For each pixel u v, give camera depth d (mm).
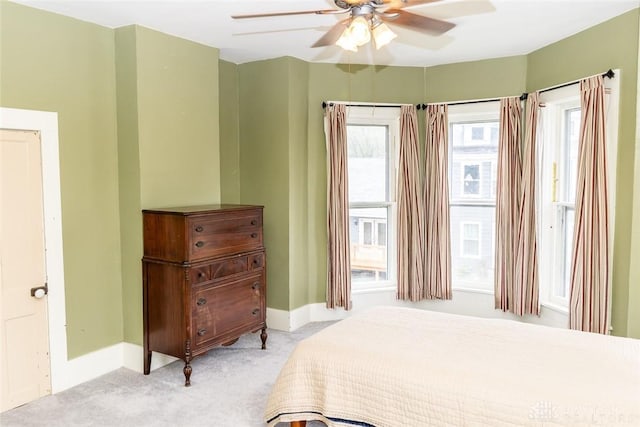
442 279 4375
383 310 2898
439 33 2631
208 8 2914
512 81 4133
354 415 2061
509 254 4094
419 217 4406
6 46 2717
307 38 3570
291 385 2238
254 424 2586
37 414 2727
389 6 2207
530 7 2963
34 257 2898
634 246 3020
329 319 4520
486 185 4375
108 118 3275
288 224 4191
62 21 2990
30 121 2844
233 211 3371
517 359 2053
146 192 3279
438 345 2244
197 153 3660
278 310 4277
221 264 3275
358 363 2105
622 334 3107
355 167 4516
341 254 4324
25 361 2871
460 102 4281
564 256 3857
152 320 3221
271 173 4254
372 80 4418
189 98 3580
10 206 2773
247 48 3836
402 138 4359
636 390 1752
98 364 3270
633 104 2994
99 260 3262
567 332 2430
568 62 3566
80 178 3125
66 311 3074
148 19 3100
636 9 2943
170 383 3125
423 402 1896
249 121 4344
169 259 3104
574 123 3721
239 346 3820
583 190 3270
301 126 4270
